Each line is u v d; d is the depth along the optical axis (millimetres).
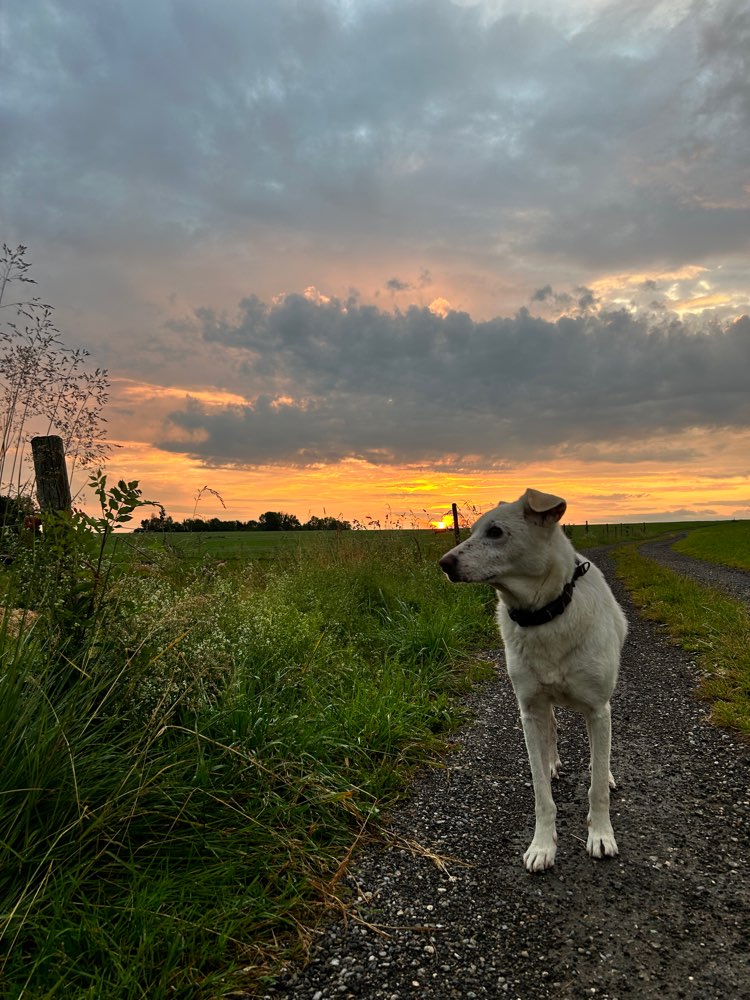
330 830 1456
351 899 1253
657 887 1272
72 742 1265
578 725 2176
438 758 1894
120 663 1468
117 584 1585
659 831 1468
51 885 1098
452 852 1413
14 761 1195
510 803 1633
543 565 1412
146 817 1287
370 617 3150
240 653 1890
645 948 1116
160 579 1884
